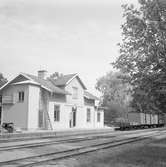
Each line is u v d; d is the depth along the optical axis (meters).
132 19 13.31
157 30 12.81
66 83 41.22
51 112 38.47
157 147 17.81
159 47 12.70
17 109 37.38
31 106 36.56
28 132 30.34
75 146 19.19
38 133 29.41
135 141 23.81
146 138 26.92
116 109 60.53
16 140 22.91
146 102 13.77
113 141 22.78
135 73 13.36
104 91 64.19
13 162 12.30
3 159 13.12
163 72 12.70
